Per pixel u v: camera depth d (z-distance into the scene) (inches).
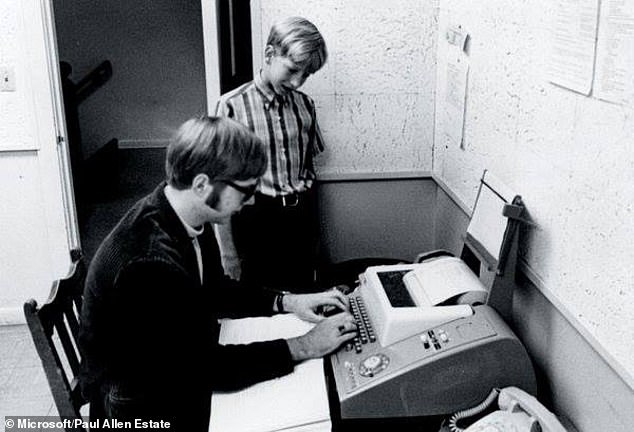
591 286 58.8
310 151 103.6
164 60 232.8
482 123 86.3
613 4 54.2
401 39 107.7
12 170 122.5
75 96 196.4
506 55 77.2
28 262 127.6
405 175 114.6
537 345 70.2
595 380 58.9
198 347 53.6
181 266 52.6
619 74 53.7
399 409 55.6
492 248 66.9
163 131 239.9
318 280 95.9
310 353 59.1
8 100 118.5
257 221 98.7
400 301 62.6
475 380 56.0
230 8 116.7
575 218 61.3
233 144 50.3
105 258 52.4
